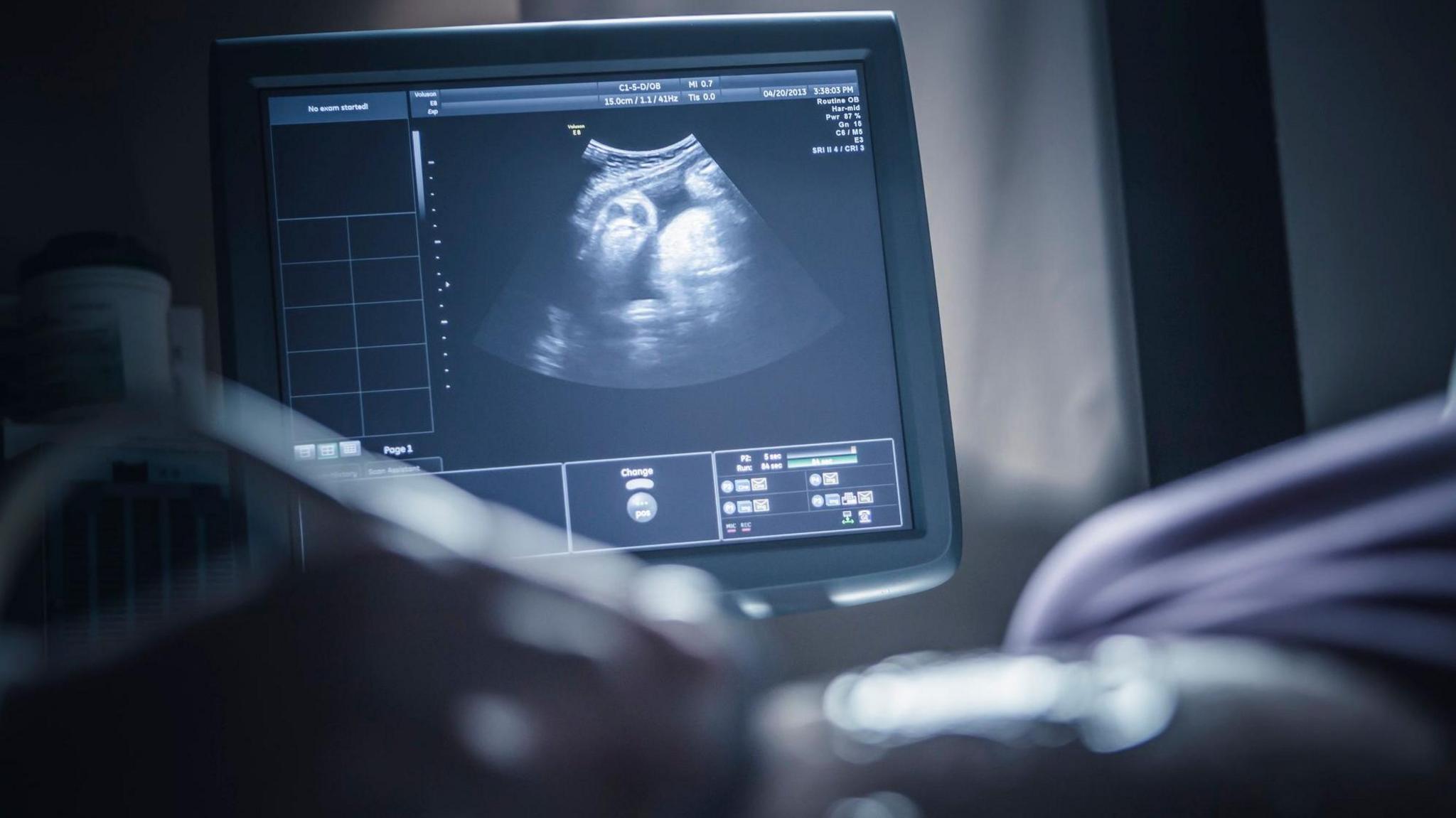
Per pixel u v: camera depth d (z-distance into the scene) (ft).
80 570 1.80
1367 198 3.11
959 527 2.60
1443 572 0.78
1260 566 0.86
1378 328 3.09
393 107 2.54
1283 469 0.91
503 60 2.57
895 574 2.55
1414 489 0.84
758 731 0.73
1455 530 0.79
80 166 3.05
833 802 0.72
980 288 3.26
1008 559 3.18
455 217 2.54
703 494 2.53
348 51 2.54
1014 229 3.28
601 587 0.79
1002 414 3.25
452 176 2.54
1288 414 3.07
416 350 2.50
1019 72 3.29
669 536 2.51
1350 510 0.85
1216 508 0.92
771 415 2.57
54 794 0.68
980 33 3.29
